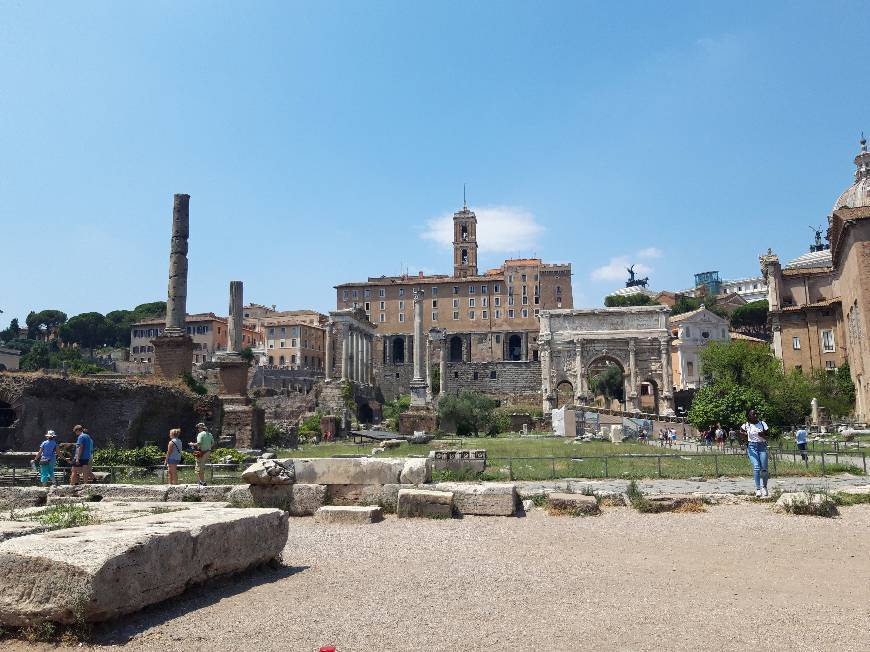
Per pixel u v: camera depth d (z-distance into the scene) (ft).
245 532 29.63
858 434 144.25
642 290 627.46
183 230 133.59
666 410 297.74
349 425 236.43
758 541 37.78
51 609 21.61
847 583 28.66
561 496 47.73
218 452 88.89
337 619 23.56
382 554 34.73
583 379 305.73
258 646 20.89
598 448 132.98
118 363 429.79
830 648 20.67
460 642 21.17
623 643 21.08
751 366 201.67
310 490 48.44
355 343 368.89
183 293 131.34
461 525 43.27
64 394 90.68
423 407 222.07
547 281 478.59
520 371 415.23
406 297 487.61
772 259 249.96
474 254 537.24
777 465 75.31
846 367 207.62
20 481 68.28
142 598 23.62
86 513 36.42
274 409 287.48
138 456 84.38
